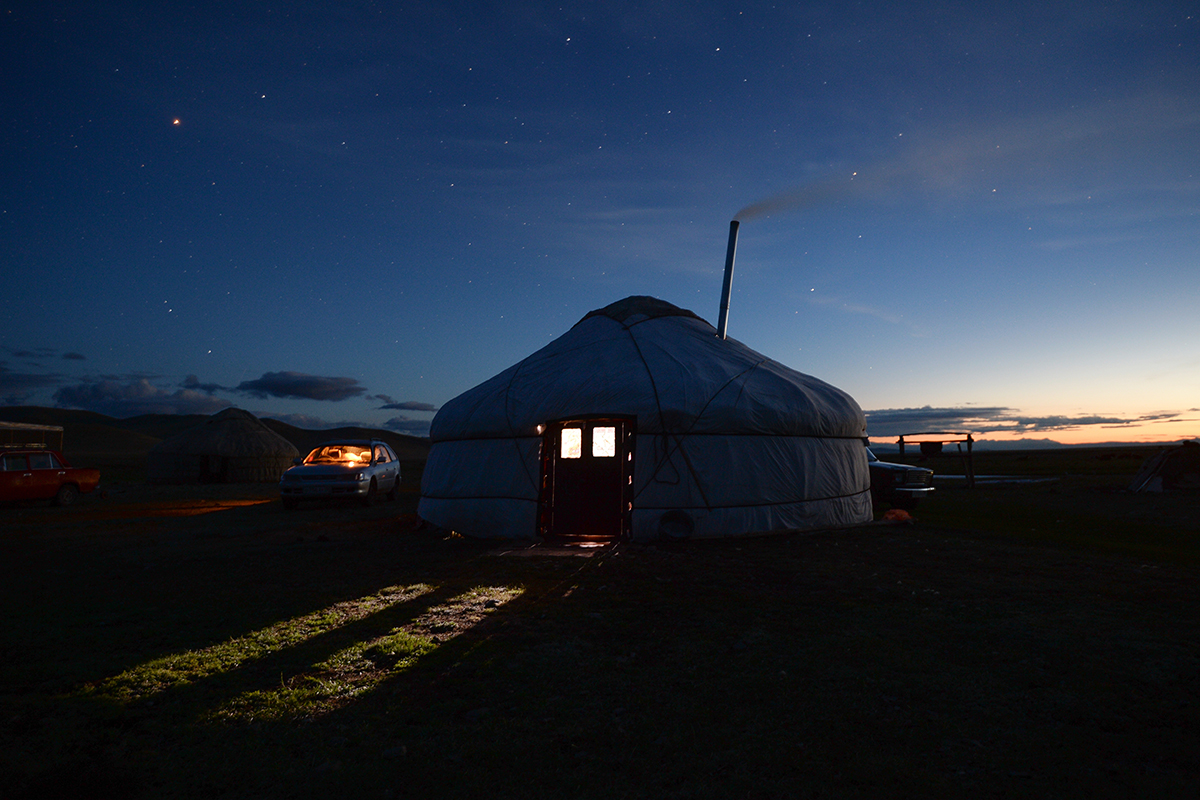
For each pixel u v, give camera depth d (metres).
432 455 11.74
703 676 3.85
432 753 2.90
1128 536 9.66
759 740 3.01
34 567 7.59
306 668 4.02
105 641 4.58
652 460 9.46
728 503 9.55
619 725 3.19
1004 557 7.77
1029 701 3.44
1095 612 5.21
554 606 5.53
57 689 3.69
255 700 3.51
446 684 3.75
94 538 10.17
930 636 4.58
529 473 10.06
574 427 10.10
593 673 3.92
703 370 10.27
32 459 16.38
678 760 2.83
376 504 16.56
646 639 4.59
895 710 3.34
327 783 2.63
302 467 15.32
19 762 2.82
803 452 10.26
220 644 4.50
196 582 6.63
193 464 27.11
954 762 2.79
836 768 2.74
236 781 2.66
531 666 4.05
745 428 9.69
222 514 14.14
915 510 13.92
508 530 10.04
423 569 7.27
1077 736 3.04
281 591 6.17
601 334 11.49
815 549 8.43
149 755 2.89
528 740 3.03
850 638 4.54
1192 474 17.36
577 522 9.91
